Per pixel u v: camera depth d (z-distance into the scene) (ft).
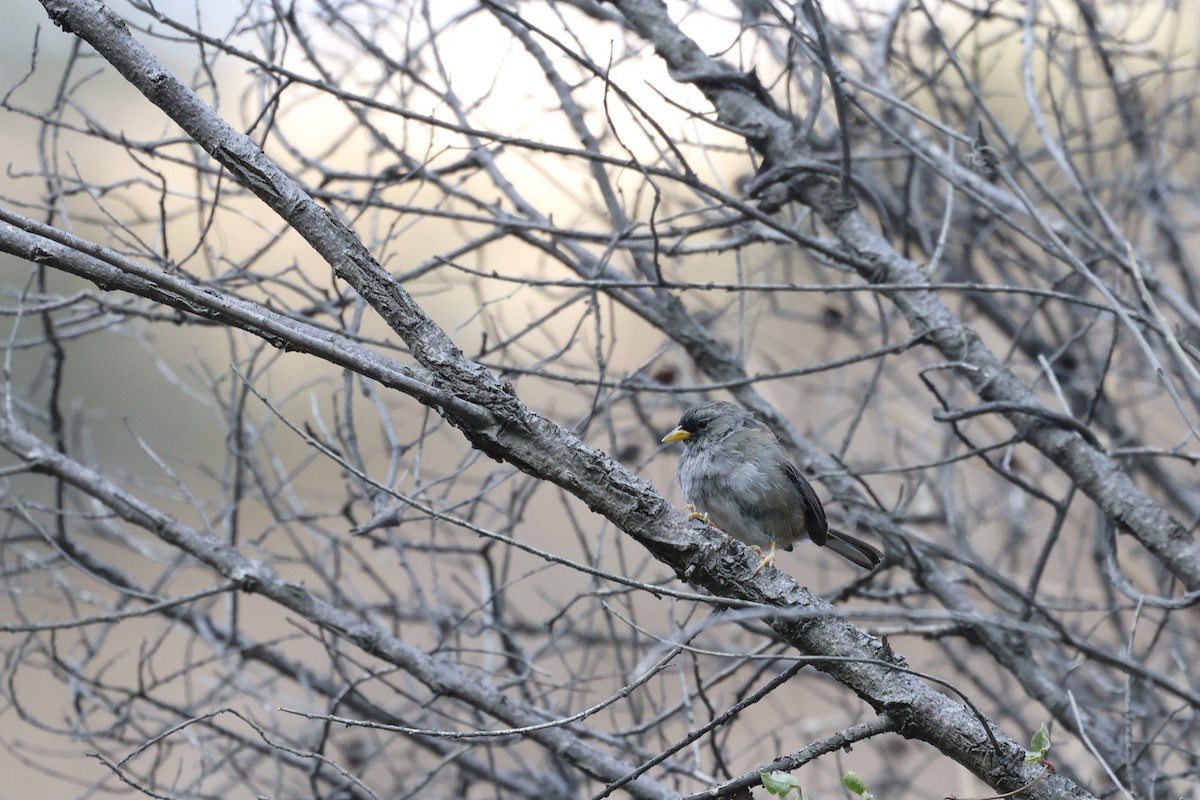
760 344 46.88
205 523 30.45
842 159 31.35
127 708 31.55
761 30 36.60
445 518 17.66
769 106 33.76
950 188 30.66
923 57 43.70
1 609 47.16
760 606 18.15
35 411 35.35
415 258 50.14
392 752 38.63
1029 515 42.70
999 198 35.14
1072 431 29.01
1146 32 46.96
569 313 48.88
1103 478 28.58
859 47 40.01
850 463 40.01
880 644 19.72
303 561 31.78
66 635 44.42
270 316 18.97
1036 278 43.34
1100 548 37.32
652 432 36.35
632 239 31.27
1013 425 30.04
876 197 32.60
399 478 28.91
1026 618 28.30
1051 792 19.11
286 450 52.03
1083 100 41.19
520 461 19.30
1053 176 45.73
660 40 33.91
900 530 30.04
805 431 43.16
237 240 46.88
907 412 50.37
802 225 38.93
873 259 31.53
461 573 47.73
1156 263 41.65
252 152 19.72
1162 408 45.70
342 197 30.89
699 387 28.94
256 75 31.86
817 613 18.30
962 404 44.96
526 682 30.86
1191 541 28.02
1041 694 29.60
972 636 30.53
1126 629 43.45
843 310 46.50
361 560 32.58
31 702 47.42
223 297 19.08
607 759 27.96
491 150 32.24
